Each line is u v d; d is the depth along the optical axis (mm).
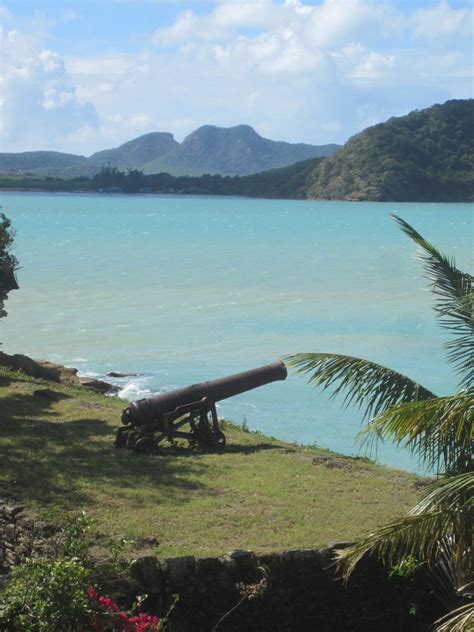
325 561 12031
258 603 11570
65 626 8461
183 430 19766
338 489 15273
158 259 78188
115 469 15914
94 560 10977
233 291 57156
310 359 12930
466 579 11211
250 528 12977
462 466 11453
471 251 86250
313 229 127875
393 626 12312
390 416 9828
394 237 111125
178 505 13953
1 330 42312
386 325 44188
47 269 68000
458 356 13281
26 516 12680
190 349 38188
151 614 11008
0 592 9391
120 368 34500
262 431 26328
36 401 21750
